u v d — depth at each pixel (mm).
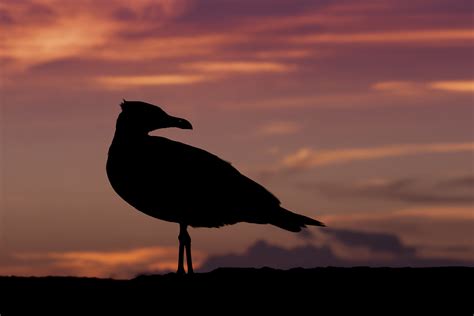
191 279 13578
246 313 12367
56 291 12945
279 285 13234
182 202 17250
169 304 12586
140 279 13625
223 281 13461
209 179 17422
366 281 13430
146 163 17109
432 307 12516
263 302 12609
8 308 12508
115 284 13414
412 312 12438
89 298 12750
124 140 17375
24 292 13000
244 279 13516
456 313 12555
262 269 14188
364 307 12484
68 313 12289
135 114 17469
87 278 13781
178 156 17359
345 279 13539
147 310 12430
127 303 12688
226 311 12453
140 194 17312
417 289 12977
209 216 17641
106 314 12539
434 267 14234
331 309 12508
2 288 13148
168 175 17109
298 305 12602
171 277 13688
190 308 12531
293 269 14172
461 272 13875
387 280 13438
